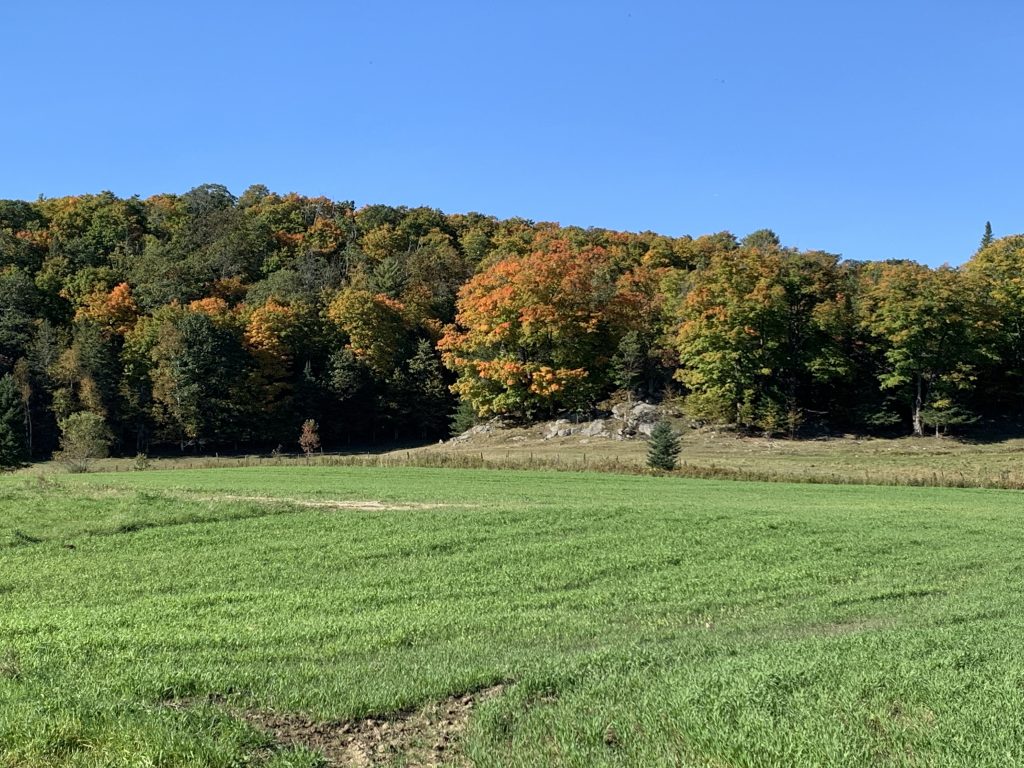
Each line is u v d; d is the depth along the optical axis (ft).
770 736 24.07
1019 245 290.56
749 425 244.83
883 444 230.68
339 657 38.04
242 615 49.01
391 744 26.40
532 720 27.14
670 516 94.68
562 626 45.44
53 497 101.96
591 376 264.93
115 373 283.18
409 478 152.66
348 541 78.07
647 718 26.50
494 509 99.14
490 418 277.44
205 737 25.55
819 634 43.27
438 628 44.73
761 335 249.55
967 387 240.73
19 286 292.61
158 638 41.16
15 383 246.27
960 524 93.86
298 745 25.68
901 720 25.86
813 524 91.25
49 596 56.54
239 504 97.55
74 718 26.61
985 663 33.01
